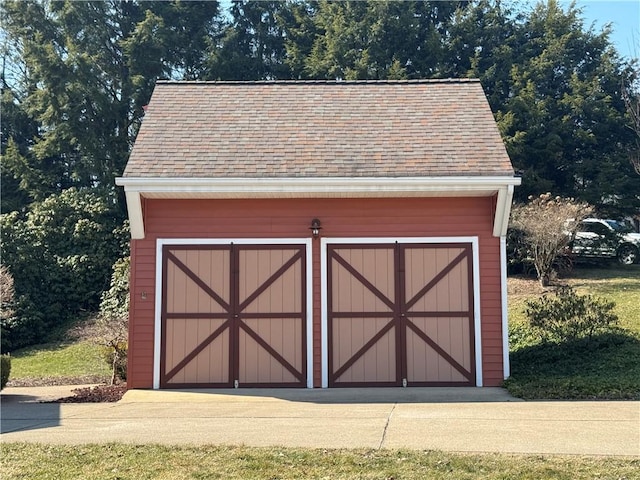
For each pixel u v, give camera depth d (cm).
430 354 1054
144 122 1172
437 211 1070
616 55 2331
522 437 674
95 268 1891
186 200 1072
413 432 702
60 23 2383
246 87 1313
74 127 2252
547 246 1711
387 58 2333
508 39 2383
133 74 2341
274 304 1063
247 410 865
